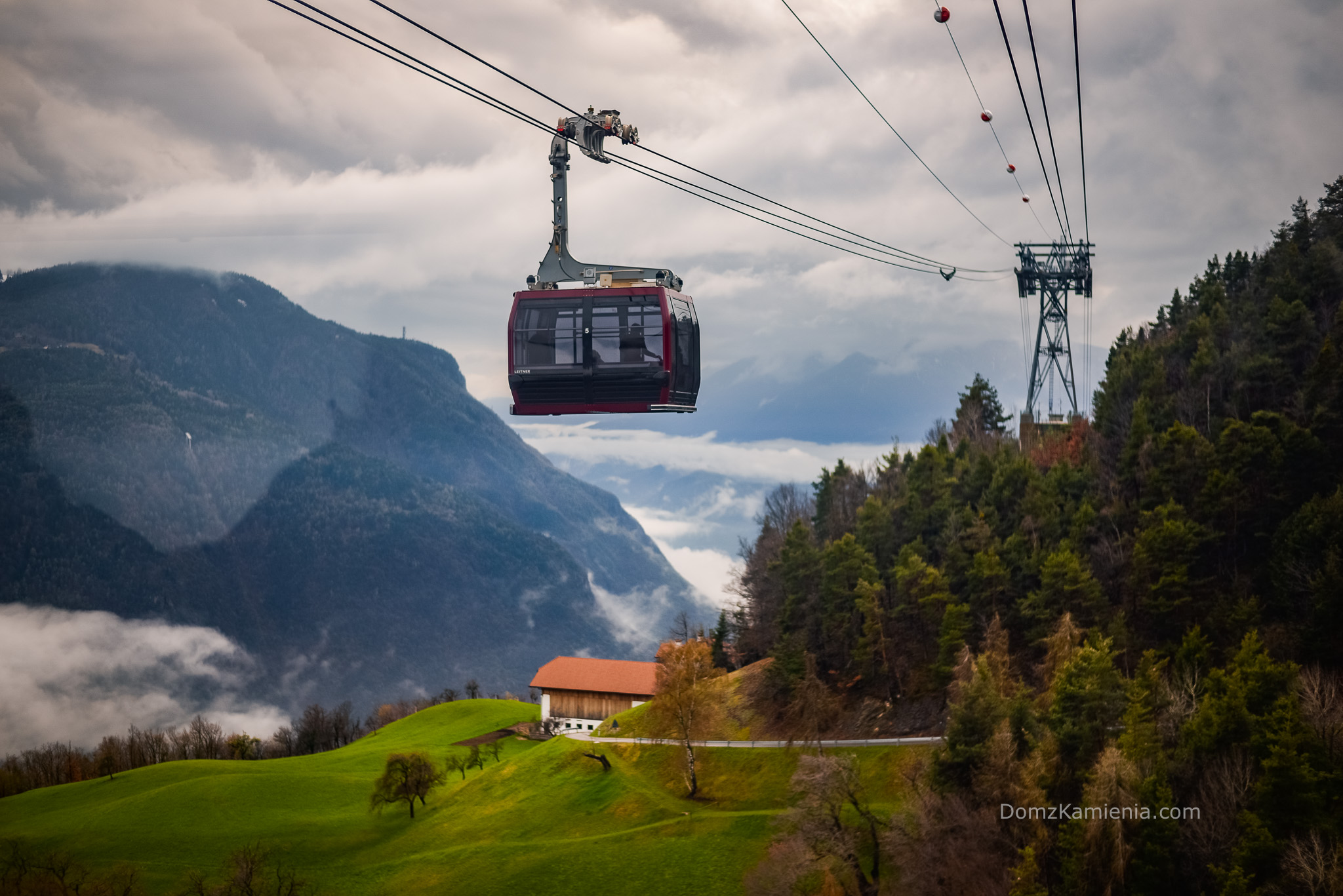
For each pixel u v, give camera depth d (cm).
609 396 5212
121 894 11731
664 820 11306
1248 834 7094
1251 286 17588
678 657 12512
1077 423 16150
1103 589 11831
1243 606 10194
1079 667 9031
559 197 5250
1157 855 7400
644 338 5116
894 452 18225
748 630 16812
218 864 12850
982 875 7638
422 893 10938
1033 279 16050
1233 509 11156
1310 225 18275
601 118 5069
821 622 13825
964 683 9931
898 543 14600
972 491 14588
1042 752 8400
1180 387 14875
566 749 13950
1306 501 11312
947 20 5628
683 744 12825
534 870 10731
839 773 8894
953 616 11925
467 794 13988
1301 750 7488
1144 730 8131
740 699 13988
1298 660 9706
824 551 14488
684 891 9825
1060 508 13350
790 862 8631
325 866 12519
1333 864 6562
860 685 13100
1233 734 7956
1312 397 12150
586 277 5244
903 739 11650
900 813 8481
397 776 14062
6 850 13675
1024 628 12050
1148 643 10875
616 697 18962
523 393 5250
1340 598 9525
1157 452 12344
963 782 8669
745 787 11838
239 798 15562
